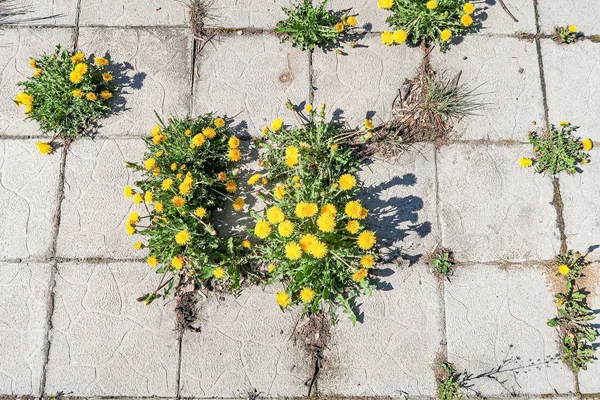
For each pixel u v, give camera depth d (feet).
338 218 5.19
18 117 5.72
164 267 5.39
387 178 5.67
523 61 5.85
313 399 5.43
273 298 5.54
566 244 5.64
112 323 5.49
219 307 5.53
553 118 5.78
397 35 5.54
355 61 5.82
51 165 5.66
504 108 5.78
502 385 5.47
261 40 5.84
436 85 5.71
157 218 5.30
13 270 5.53
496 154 5.73
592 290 5.60
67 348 5.46
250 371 5.46
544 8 5.89
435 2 5.45
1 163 5.66
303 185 5.24
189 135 5.40
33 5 5.86
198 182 5.31
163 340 5.48
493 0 5.87
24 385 5.41
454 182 5.68
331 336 5.51
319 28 5.68
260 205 5.61
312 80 5.80
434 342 5.51
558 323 5.51
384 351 5.49
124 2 5.88
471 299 5.57
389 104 5.77
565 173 5.71
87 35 5.83
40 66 5.64
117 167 5.67
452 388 5.41
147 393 5.42
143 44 5.82
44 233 5.58
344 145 5.65
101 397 5.41
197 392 5.42
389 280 5.57
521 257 5.61
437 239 5.62
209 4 5.87
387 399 5.44
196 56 5.82
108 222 5.60
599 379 5.48
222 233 5.58
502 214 5.65
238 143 5.41
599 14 5.88
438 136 5.73
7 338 5.46
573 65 5.86
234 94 5.77
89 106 5.61
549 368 5.49
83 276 5.53
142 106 5.74
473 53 5.84
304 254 5.22
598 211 5.67
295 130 5.53
